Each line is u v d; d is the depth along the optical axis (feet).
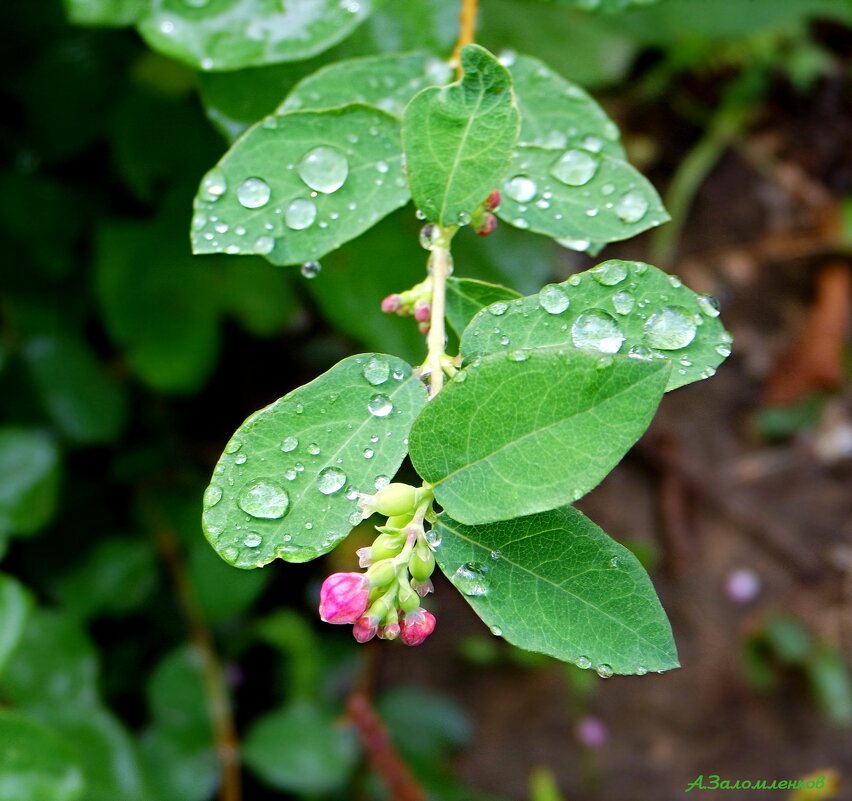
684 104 1.66
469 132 0.62
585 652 0.57
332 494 0.58
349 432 0.59
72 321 1.14
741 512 1.55
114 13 0.72
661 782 1.42
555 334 0.59
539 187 0.67
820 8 1.18
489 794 1.39
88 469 1.22
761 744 1.45
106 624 1.22
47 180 1.13
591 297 0.60
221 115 0.75
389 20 0.78
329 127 0.66
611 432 0.55
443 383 0.60
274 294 1.12
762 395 1.63
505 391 0.56
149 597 1.20
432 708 1.35
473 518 0.56
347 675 1.32
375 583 0.57
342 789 1.25
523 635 0.57
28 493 0.97
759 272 1.66
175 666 1.10
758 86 1.65
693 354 0.59
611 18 1.14
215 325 1.11
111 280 1.07
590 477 0.55
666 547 1.54
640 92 1.66
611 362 0.55
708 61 1.63
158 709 1.08
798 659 1.48
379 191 0.66
